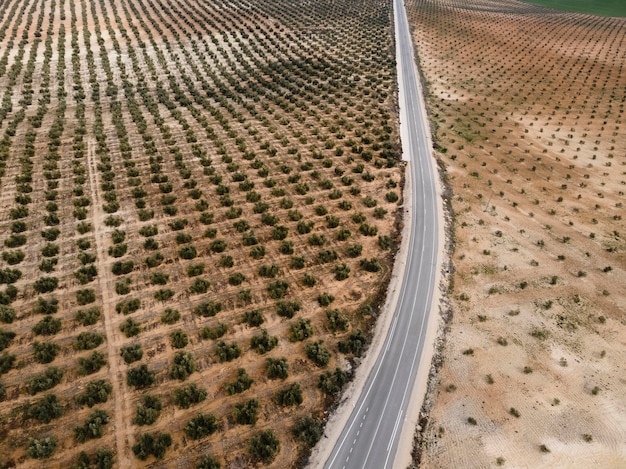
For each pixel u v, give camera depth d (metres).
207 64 121.00
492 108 111.00
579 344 51.59
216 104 104.00
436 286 58.41
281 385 45.78
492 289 58.16
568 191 79.56
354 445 41.09
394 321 53.31
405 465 39.78
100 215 67.25
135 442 40.38
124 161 78.88
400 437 41.78
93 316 50.53
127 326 49.75
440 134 97.00
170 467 38.81
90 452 39.62
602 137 98.69
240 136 91.00
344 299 55.84
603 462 40.53
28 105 97.56
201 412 42.62
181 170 77.06
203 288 55.19
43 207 68.50
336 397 45.06
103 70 116.44
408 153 89.06
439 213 72.19
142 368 45.12
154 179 74.94
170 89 109.69
